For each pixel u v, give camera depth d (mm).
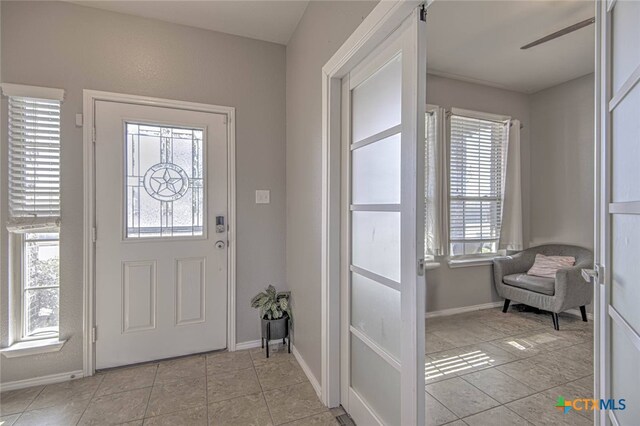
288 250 2697
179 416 1765
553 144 3672
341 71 1757
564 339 2799
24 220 2047
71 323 2152
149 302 2361
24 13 2047
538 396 1949
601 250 879
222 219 2559
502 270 3545
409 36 1257
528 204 3865
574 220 3479
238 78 2598
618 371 803
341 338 1863
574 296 3004
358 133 1714
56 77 2113
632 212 711
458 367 2314
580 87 3441
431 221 3383
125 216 2299
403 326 1305
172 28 2408
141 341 2342
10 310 2057
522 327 3094
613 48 821
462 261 3543
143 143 2350
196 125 2479
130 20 2299
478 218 3652
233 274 2584
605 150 854
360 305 1703
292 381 2125
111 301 2262
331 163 1836
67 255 2146
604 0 853
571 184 3508
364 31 1448
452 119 3494
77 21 2168
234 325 2588
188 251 2465
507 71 3311
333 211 1844
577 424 1693
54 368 2109
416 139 1232
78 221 2172
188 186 2473
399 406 1361
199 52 2482
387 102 1452
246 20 2385
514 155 3713
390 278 1434
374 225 1566
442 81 3441
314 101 2074
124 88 2277
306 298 2232
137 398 1925
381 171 1508
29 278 2131
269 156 2699
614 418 815
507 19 2404
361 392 1693
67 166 2146
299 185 2389
